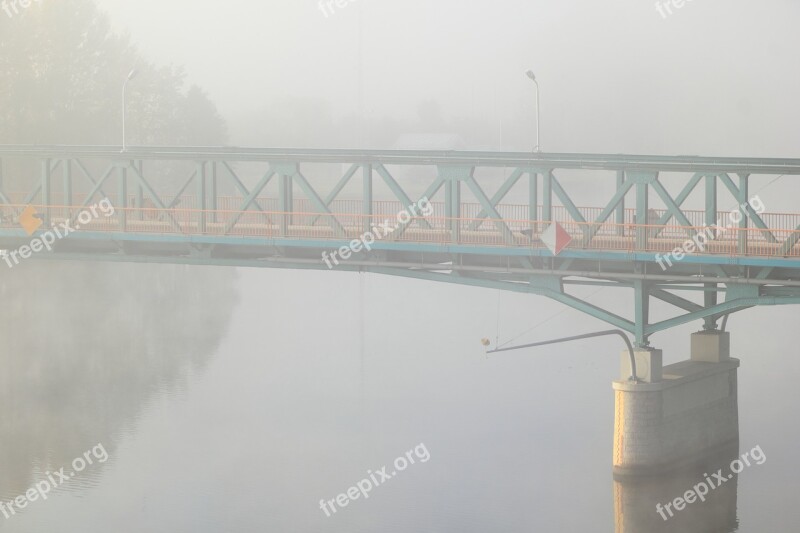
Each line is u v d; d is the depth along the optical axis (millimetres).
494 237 55000
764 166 51000
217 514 52469
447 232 55406
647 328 53062
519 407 68188
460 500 53000
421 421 65688
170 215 60156
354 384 74750
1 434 64750
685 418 54625
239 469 58469
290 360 81750
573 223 53594
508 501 52656
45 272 114125
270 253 59188
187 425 66188
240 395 72562
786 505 51688
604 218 53531
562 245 52531
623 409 52938
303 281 116375
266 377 77062
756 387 71125
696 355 57844
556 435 62219
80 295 105062
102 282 110625
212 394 73000
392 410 68250
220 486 56062
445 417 66375
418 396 71375
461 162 55125
